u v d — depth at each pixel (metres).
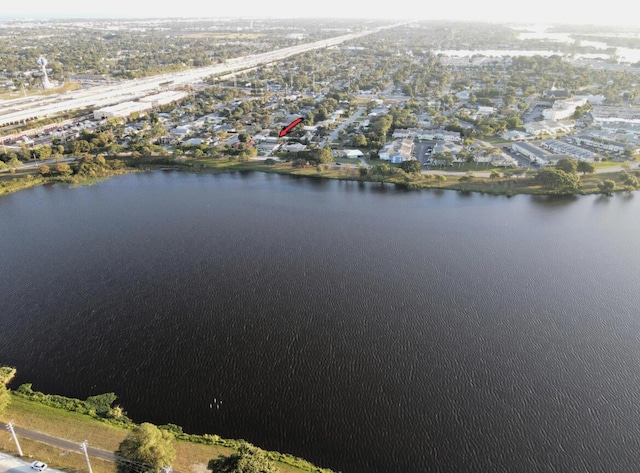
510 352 80.75
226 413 67.75
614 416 68.06
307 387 72.69
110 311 90.19
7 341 81.00
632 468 60.38
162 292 96.75
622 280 103.00
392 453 61.94
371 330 86.06
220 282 100.81
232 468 50.59
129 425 64.69
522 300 95.44
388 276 103.94
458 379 74.69
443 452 62.22
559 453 62.34
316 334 84.81
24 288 96.69
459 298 96.00
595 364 78.12
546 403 70.31
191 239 120.25
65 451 59.31
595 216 135.50
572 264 109.44
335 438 64.00
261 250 115.00
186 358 78.38
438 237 122.31
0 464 56.44
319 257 111.88
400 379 74.50
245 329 85.94
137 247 115.38
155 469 52.47
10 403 66.25
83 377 73.62
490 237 122.38
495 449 62.78
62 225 126.62
